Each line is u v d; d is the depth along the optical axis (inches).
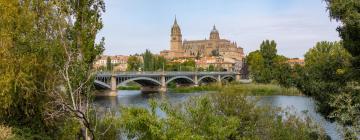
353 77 985.5
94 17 912.9
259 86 4170.8
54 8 901.8
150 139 712.4
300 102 3034.0
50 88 960.3
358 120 705.6
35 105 1032.8
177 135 678.5
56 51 895.7
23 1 1006.4
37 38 937.5
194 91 4896.7
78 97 888.9
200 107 758.5
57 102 895.1
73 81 888.3
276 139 1047.6
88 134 898.1
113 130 1010.7
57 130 1059.3
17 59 983.6
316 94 1187.9
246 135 1087.6
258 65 5846.5
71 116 871.1
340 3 871.1
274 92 3902.6
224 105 1162.0
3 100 993.5
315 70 1238.9
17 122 1055.6
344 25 930.7
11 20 977.5
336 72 1111.0
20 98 1019.3
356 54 953.5
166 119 714.8
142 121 705.6
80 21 904.3
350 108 708.7
